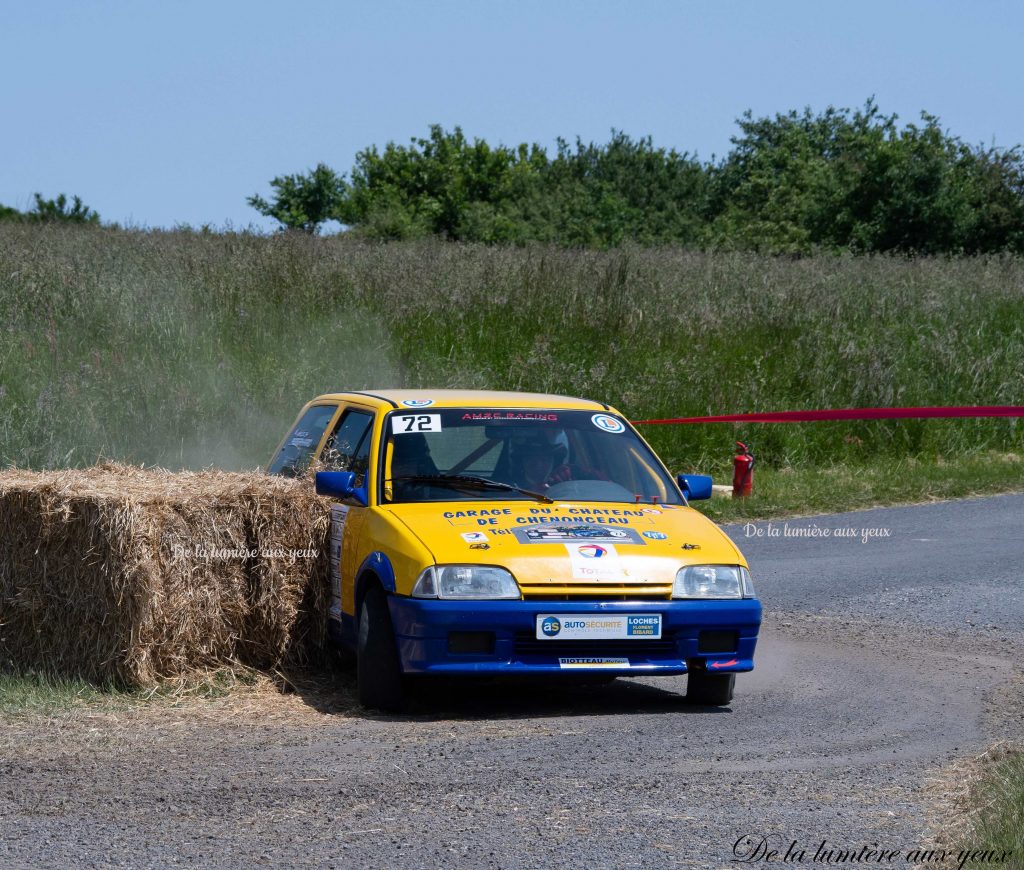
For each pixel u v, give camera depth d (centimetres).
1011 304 9575
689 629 2581
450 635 2491
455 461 2920
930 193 15588
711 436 6794
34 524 2788
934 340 8406
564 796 2000
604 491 2927
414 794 2009
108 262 7688
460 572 2511
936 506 6016
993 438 7625
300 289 7731
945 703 2731
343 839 1798
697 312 8219
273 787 2044
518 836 1812
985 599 4006
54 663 2803
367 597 2658
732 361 7731
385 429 2967
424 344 7362
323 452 3188
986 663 3172
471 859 1720
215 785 2056
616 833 1828
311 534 2947
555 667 2511
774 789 2052
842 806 1964
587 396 6962
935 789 2056
